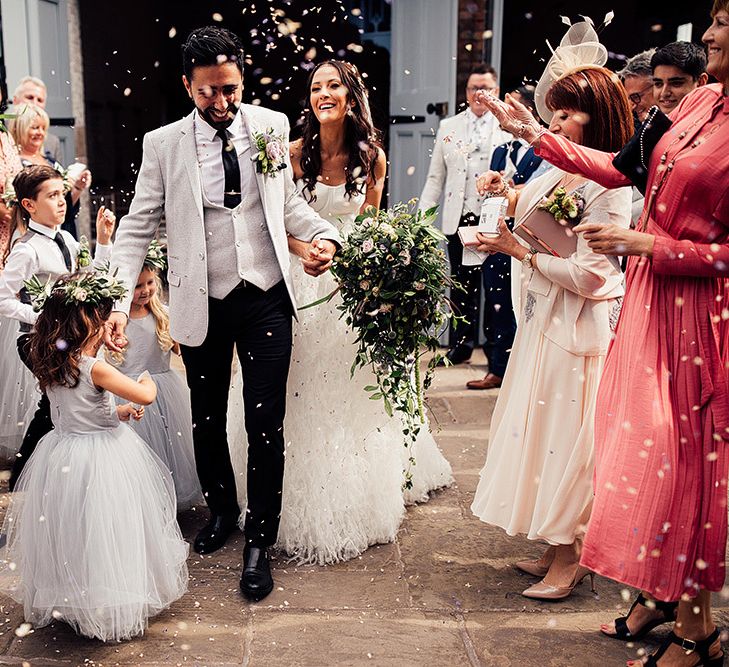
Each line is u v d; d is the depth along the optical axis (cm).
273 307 292
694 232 222
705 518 225
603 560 232
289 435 313
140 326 338
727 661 247
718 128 217
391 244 291
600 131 267
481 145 532
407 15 618
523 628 266
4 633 262
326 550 308
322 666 245
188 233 287
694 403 225
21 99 498
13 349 389
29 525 256
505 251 283
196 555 312
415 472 359
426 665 246
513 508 285
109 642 256
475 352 618
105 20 1019
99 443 261
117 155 1075
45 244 357
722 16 206
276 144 285
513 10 948
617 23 931
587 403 271
